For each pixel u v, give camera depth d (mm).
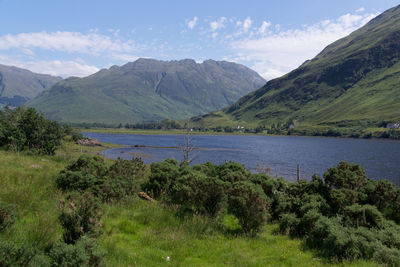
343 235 9945
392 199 15391
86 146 100250
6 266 5426
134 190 15719
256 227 12062
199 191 13617
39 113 46656
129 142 153375
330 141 184875
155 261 8211
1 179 13070
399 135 183750
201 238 10969
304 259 9336
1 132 37719
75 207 8188
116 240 9195
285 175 55938
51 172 17578
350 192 15273
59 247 6254
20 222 8891
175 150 108625
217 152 106438
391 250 9039
